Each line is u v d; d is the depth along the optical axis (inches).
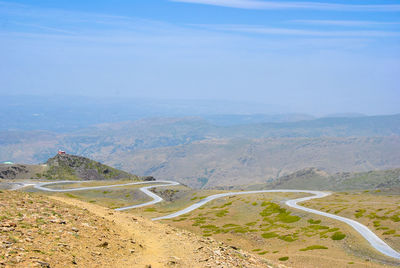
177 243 1555.1
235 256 1576.0
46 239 1080.2
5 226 1102.4
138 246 1338.6
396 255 3011.8
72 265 938.1
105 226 1478.8
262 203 6451.8
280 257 3058.6
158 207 7150.6
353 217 4763.8
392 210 4761.3
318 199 7027.6
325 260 2827.3
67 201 2167.8
